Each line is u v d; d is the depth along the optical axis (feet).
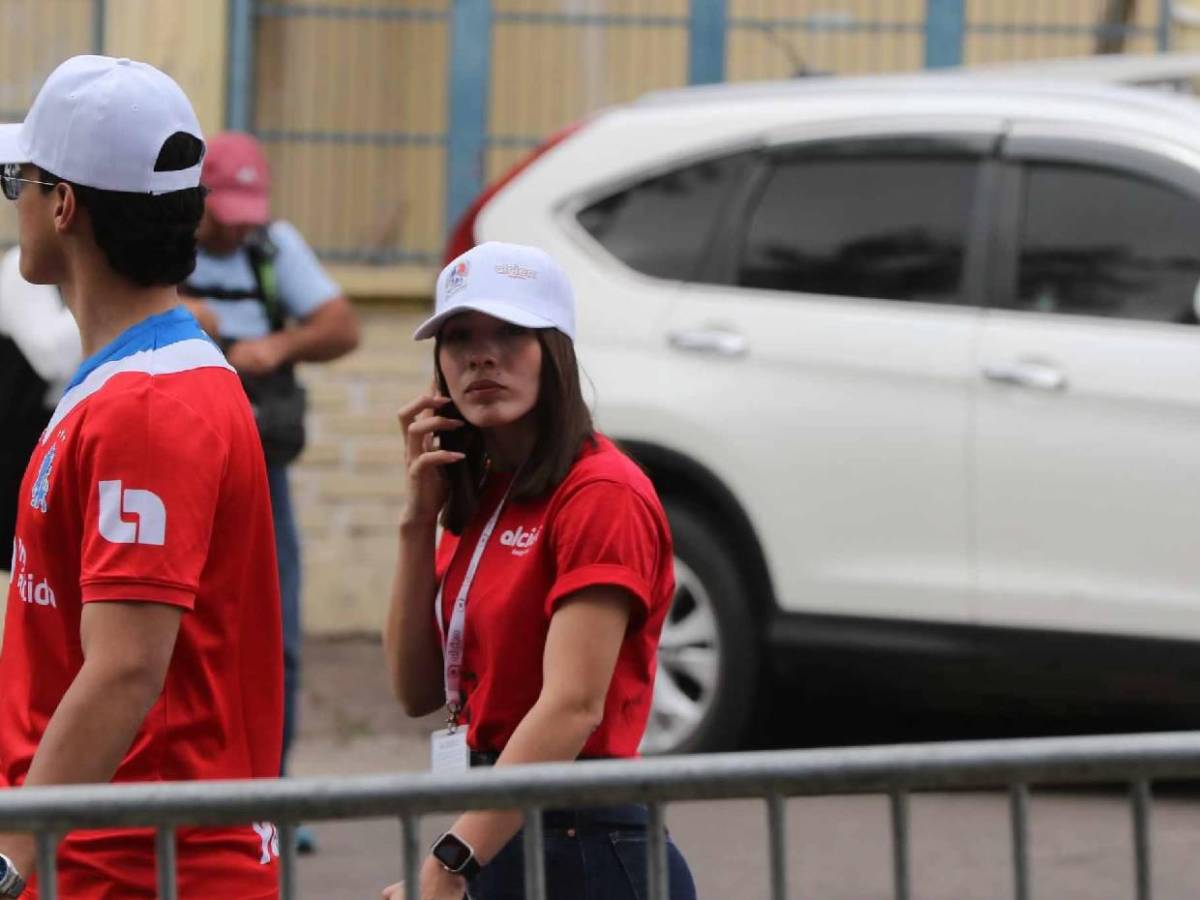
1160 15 105.91
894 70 106.52
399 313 102.42
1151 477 68.85
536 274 35.99
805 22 106.11
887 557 72.08
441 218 105.50
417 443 37.35
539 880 26.43
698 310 75.66
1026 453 70.18
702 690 74.38
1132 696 69.56
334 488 101.96
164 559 30.35
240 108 102.63
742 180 76.74
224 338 65.10
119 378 31.19
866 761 26.63
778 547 73.41
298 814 25.70
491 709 35.65
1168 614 68.49
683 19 105.81
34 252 32.45
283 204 104.83
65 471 31.07
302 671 94.48
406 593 37.78
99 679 30.12
